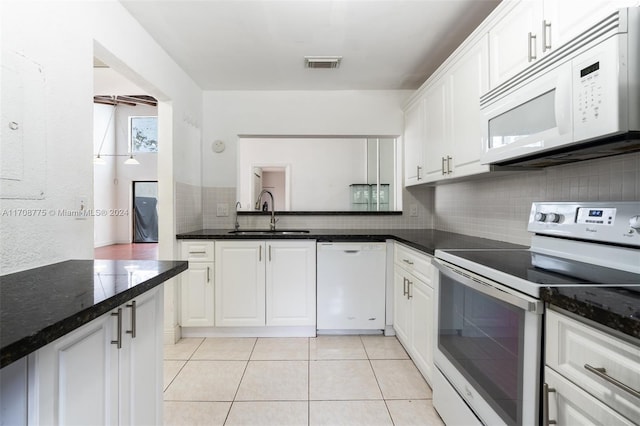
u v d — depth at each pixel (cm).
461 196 258
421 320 195
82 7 144
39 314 70
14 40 109
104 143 802
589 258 125
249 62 251
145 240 854
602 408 73
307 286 261
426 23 200
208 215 310
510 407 103
